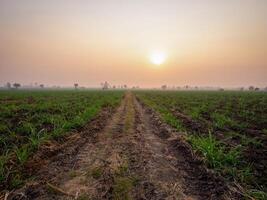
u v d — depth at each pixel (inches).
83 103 1332.4
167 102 1685.5
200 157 407.2
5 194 281.0
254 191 293.9
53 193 291.1
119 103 1619.1
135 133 626.2
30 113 876.6
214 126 717.9
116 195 285.1
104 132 644.1
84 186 309.9
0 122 692.1
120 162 395.5
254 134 637.3
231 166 372.8
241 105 1400.1
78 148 481.7
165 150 483.5
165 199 280.1
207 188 311.3
